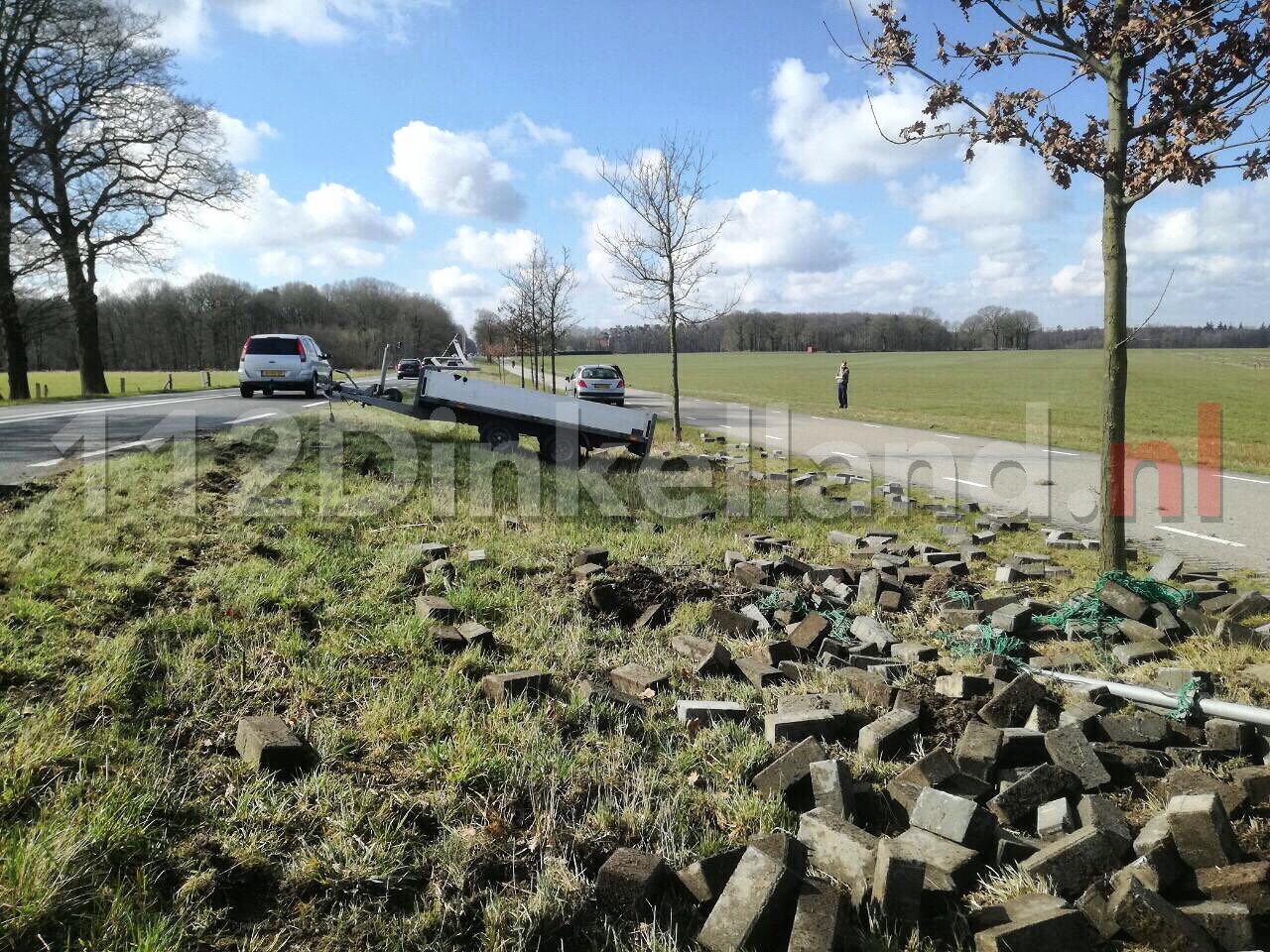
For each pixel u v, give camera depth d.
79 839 2.82
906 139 6.64
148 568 5.25
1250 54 5.28
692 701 4.44
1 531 5.72
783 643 5.29
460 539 7.39
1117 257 6.08
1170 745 4.02
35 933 2.48
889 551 8.23
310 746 3.67
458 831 3.18
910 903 2.77
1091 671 4.99
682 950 2.72
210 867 2.89
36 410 16.97
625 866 2.93
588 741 3.98
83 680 3.85
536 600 6.01
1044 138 6.12
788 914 2.77
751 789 3.70
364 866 2.94
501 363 50.19
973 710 4.39
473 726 3.98
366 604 5.40
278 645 4.61
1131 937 2.65
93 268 30.56
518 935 2.71
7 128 27.16
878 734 4.02
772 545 8.02
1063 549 8.59
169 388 40.12
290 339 22.02
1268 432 21.06
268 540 6.38
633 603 6.21
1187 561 8.20
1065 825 3.28
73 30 26.94
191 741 3.67
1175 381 46.59
